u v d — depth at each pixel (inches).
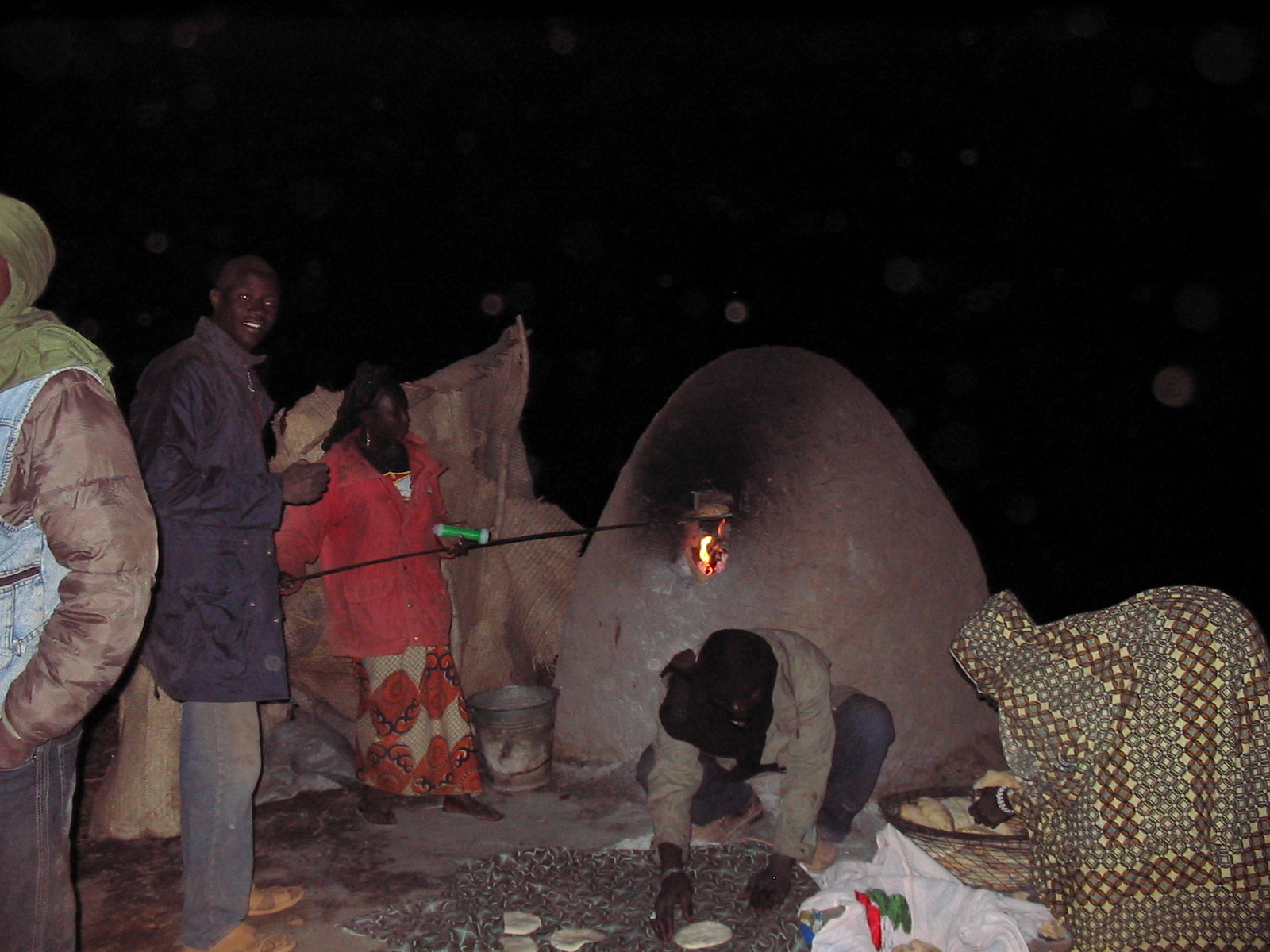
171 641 108.0
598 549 176.7
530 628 203.9
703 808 139.4
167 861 141.6
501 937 115.9
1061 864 99.2
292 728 179.3
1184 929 93.0
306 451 158.4
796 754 121.9
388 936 118.7
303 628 187.2
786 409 169.9
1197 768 93.0
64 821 79.5
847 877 116.5
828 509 163.0
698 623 163.5
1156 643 95.4
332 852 144.3
